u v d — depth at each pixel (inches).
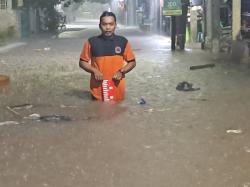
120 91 154.3
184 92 166.1
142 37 540.1
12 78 203.6
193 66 230.8
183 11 348.2
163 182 82.2
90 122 124.2
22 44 451.8
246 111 134.4
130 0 1048.8
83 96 161.6
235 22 286.0
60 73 220.7
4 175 86.2
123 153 97.9
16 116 131.9
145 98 156.4
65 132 114.4
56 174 86.4
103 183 82.0
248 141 105.6
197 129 116.0
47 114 133.9
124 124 121.6
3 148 102.0
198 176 84.9
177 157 95.1
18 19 548.4
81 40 517.3
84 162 92.7
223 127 117.6
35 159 94.7
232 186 80.4
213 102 147.8
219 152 98.0
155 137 109.3
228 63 249.0
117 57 154.2
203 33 362.9
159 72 217.9
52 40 521.7
